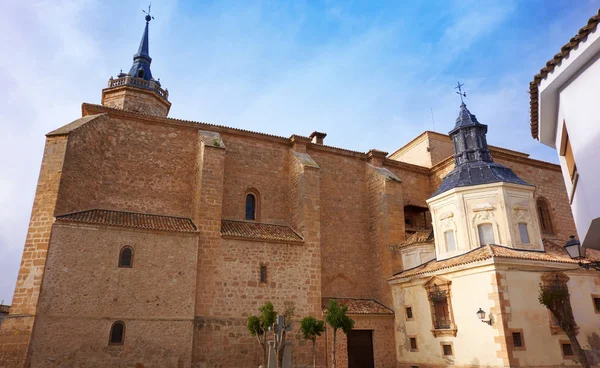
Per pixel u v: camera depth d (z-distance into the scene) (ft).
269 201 86.07
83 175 68.59
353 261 89.30
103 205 71.67
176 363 61.52
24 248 59.11
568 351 62.03
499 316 59.57
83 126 69.10
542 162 104.12
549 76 36.78
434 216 79.51
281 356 57.11
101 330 58.80
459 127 87.15
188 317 64.18
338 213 91.81
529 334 60.18
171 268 65.51
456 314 66.85
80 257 60.34
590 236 39.55
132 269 63.00
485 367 60.54
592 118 33.96
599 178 33.17
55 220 60.29
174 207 77.36
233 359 66.13
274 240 74.90
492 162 83.46
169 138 81.10
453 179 80.69
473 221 73.00
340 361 74.23
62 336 56.59
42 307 56.59
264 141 89.81
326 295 83.76
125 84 113.19
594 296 67.82
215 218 71.87
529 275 63.77
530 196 74.28
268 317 60.29
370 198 95.40
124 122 78.18
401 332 78.74
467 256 69.10
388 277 84.64
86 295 59.26
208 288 67.62
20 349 54.13
